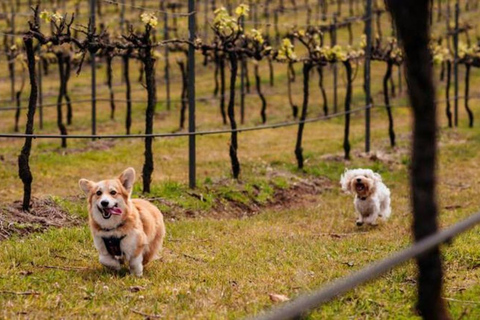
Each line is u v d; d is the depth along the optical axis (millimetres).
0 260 9633
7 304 7715
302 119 19938
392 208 15836
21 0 57656
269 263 10094
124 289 8484
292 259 10344
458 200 16297
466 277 8922
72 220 12734
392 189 18484
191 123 15969
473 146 24891
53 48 23781
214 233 12445
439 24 51500
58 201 13445
